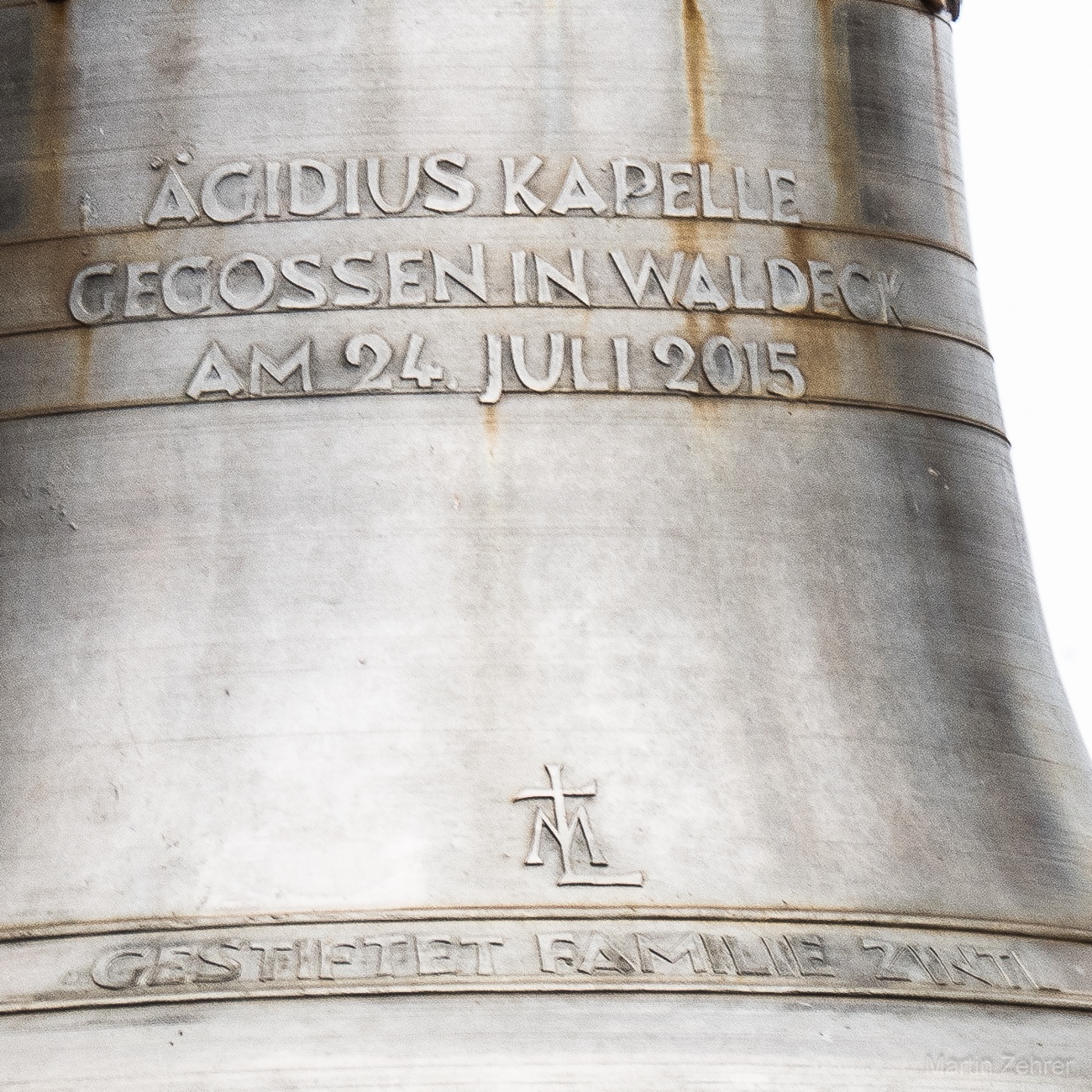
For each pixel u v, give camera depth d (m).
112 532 6.92
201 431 6.95
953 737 7.02
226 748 6.58
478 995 6.15
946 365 7.66
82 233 7.23
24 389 7.14
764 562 6.95
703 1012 6.19
